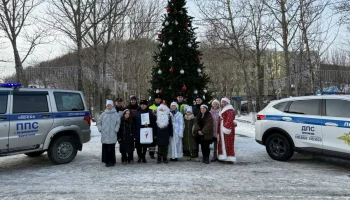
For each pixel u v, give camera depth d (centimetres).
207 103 996
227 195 512
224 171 684
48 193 525
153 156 854
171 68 969
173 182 592
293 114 761
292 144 755
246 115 3098
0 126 632
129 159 778
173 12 1005
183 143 816
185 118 816
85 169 706
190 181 599
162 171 686
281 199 491
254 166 735
